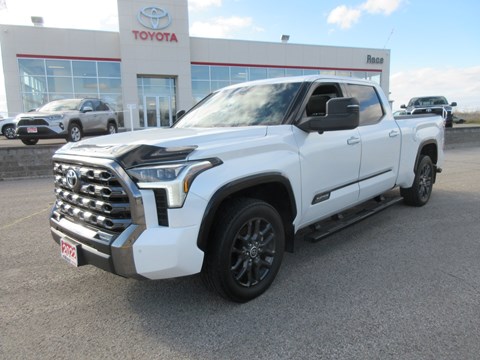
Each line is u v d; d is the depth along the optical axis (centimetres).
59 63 2514
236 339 267
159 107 2761
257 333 273
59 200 339
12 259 425
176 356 251
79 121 1371
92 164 279
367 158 448
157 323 291
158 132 352
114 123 1612
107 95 2627
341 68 3306
